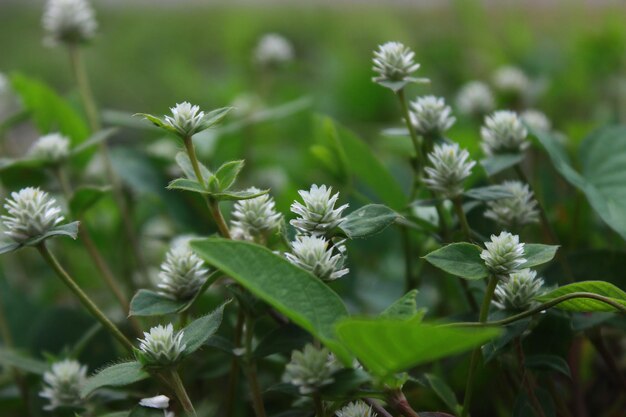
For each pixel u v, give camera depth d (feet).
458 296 1.95
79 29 2.16
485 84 3.28
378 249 2.18
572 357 1.79
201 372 1.79
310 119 3.18
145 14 5.44
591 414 1.86
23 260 2.51
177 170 2.12
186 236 2.00
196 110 1.57
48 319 1.97
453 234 1.75
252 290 1.42
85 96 2.18
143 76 4.09
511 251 1.52
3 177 2.01
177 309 1.58
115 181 2.12
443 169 1.67
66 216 2.01
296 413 1.61
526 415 1.57
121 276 2.28
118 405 1.84
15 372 1.89
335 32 4.43
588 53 3.10
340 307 1.44
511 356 1.71
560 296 1.55
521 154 1.79
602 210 1.75
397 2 5.05
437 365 1.80
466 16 3.69
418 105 1.77
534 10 4.31
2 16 5.65
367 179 1.98
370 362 1.41
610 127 1.91
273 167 2.71
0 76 2.25
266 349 1.57
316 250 1.53
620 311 1.51
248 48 3.95
